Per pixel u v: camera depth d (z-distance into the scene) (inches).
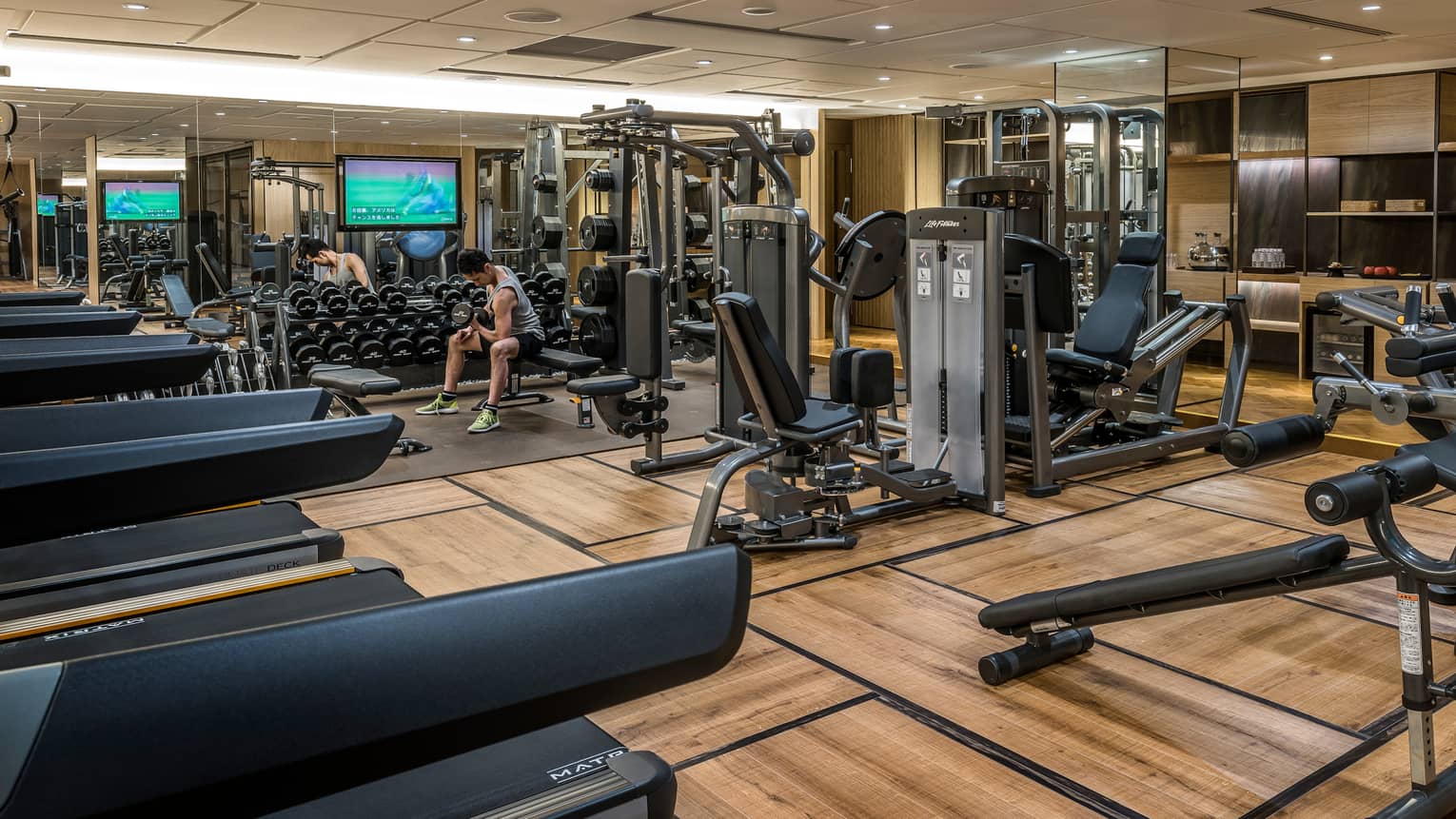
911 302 181.6
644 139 211.8
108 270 281.3
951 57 274.4
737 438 208.7
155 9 199.3
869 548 157.4
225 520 91.0
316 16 208.5
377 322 295.6
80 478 46.1
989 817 86.0
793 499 154.6
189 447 48.0
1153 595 96.9
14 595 73.1
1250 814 85.3
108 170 278.4
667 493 191.2
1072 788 90.2
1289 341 306.0
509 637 25.5
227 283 294.8
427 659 24.4
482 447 228.5
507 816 33.8
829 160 436.5
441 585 142.0
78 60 265.3
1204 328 210.5
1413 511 174.6
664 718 104.3
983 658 110.7
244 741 22.0
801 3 202.8
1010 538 161.3
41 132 270.2
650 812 35.6
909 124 421.1
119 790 20.7
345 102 304.2
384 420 52.6
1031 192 197.6
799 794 90.0
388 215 314.2
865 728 101.9
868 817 86.3
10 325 97.3
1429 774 82.7
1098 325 203.5
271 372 255.8
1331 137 307.7
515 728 26.0
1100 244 273.4
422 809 40.2
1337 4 208.7
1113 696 107.5
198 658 22.3
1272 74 314.0
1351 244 316.2
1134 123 266.8
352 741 23.1
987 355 171.2
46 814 20.0
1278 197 329.7
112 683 21.4
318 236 305.1
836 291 199.8
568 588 27.0
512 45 245.6
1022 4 206.1
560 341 300.8
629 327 201.2
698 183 312.7
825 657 118.4
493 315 262.8
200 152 287.6
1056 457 191.9
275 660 22.9
